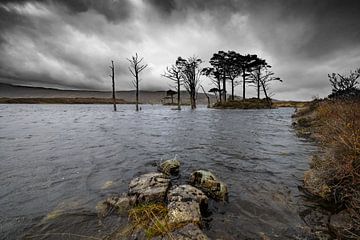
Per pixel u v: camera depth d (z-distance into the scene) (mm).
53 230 3490
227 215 3969
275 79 51750
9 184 5328
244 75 54312
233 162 7297
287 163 7031
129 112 37500
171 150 9016
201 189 4816
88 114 31750
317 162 5633
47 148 9164
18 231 3477
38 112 36469
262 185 5293
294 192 4793
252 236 3338
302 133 12648
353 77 15000
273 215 3914
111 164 7043
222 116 27344
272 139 11297
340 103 11977
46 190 5004
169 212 3535
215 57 53500
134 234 3252
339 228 3297
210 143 10414
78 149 9039
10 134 12664
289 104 73938
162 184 4727
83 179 5699
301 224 3578
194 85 49469
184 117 26000
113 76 38594
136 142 10641
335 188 4086
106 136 12289
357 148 4230
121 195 4500
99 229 3482
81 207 4191
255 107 49781
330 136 5938
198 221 3387
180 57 45812
